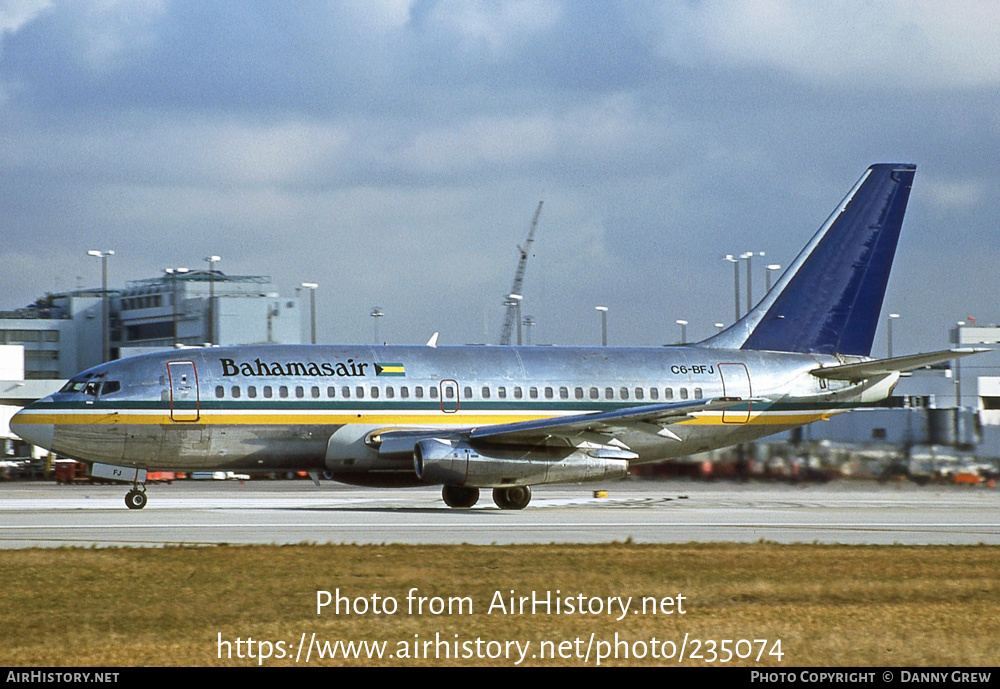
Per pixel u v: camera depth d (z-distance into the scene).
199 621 61.16
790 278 157.25
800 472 187.12
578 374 146.12
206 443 131.50
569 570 78.62
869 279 158.50
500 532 104.19
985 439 188.50
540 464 130.38
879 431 194.12
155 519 115.44
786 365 153.75
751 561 84.25
